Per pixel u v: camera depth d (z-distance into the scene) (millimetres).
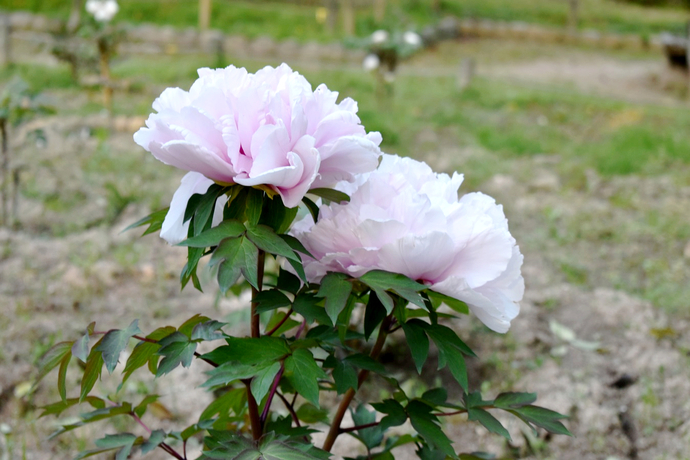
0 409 2787
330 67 12297
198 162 1048
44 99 4113
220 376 1137
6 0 14461
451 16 18875
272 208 1146
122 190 5246
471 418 1313
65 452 2559
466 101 9883
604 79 13492
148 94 8953
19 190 5086
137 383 2906
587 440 2725
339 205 1192
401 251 1102
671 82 12977
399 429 2598
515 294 1254
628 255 4645
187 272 1175
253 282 1002
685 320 3691
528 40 17969
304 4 18672
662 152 7043
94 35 7371
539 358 3223
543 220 5230
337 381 1210
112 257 4125
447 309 3582
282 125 1023
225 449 1193
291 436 1418
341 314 1276
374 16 17641
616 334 3496
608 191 5910
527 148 7098
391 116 8414
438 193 1221
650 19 22328
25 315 3406
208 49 11359
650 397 2928
